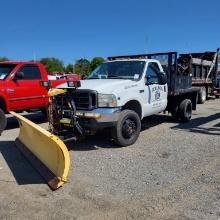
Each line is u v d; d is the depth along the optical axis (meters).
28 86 10.25
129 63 8.77
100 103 7.09
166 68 9.98
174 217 4.17
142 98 8.21
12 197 4.85
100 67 9.20
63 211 4.38
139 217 4.18
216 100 20.38
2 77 9.84
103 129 7.49
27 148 7.13
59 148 5.08
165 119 11.39
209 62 18.58
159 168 6.05
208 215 4.21
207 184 5.25
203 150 7.27
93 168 6.08
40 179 5.58
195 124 10.52
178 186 5.18
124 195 4.85
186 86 10.94
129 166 6.18
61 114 7.18
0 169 6.15
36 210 4.42
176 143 7.91
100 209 4.42
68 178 5.54
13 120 12.17
